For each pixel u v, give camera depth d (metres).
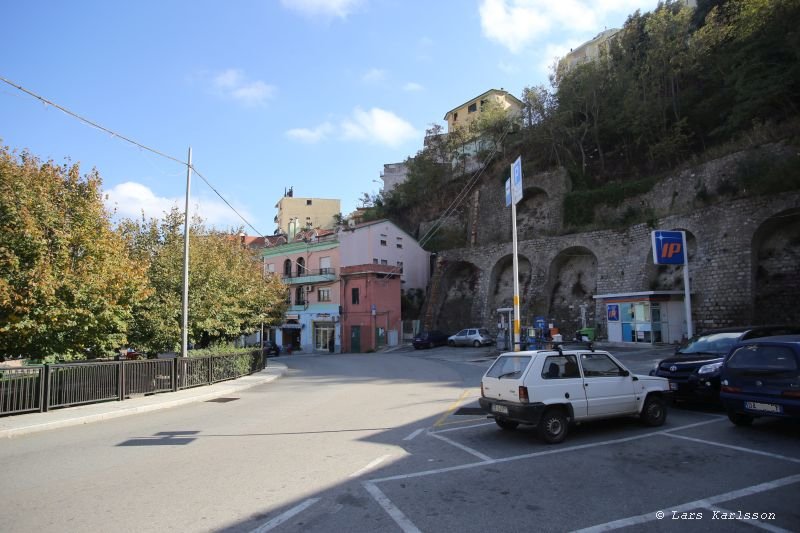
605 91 41.75
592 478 6.14
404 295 50.47
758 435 8.22
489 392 8.95
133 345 19.97
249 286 25.50
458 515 4.98
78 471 6.96
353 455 7.55
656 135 37.72
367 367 26.59
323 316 47.78
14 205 12.97
